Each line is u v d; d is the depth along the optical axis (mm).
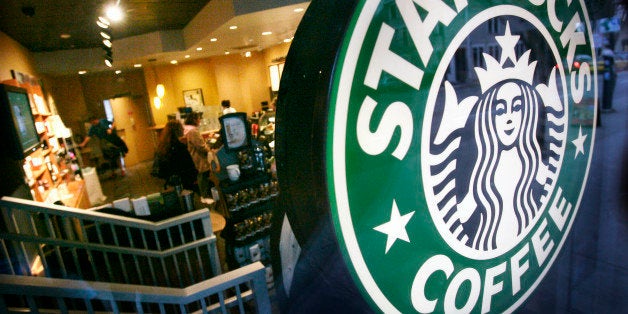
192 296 2012
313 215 652
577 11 1026
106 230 3293
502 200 874
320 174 606
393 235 698
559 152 1018
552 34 944
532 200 964
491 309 919
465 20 737
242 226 3172
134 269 3199
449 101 733
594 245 2203
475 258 848
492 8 782
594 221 2359
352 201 640
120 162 9234
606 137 3088
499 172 853
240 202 3146
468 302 856
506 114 848
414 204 718
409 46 664
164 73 11594
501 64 817
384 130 657
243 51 10695
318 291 689
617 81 3453
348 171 628
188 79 11742
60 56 8531
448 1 706
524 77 881
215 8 6230
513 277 954
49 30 6258
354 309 679
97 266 3191
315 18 629
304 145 629
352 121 618
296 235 695
